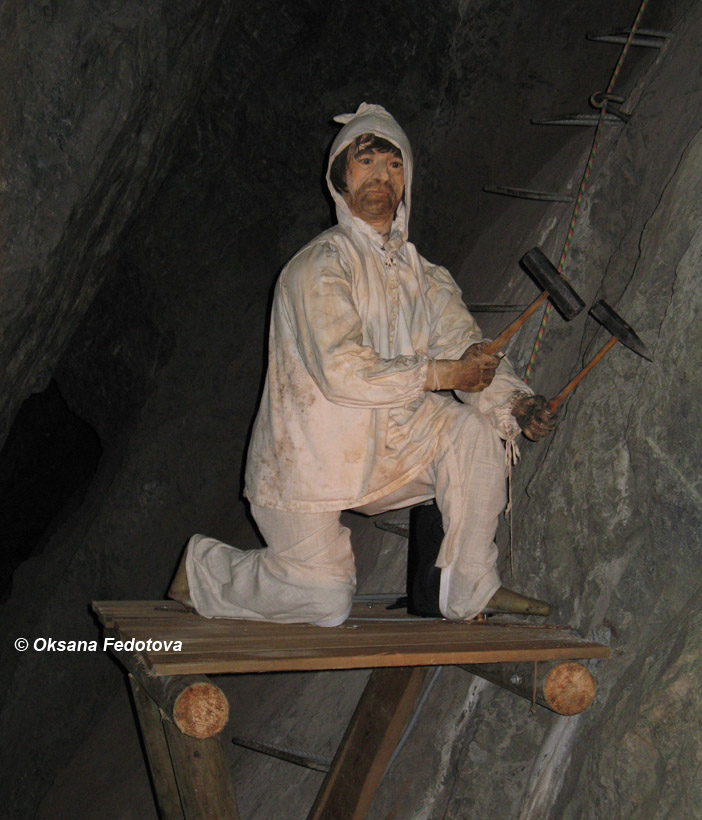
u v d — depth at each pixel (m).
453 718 3.31
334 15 5.66
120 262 6.17
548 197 4.31
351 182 3.04
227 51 5.62
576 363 3.58
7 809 5.76
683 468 2.76
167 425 6.18
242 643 2.47
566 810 2.81
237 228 6.09
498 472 2.84
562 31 5.60
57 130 3.83
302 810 3.77
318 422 2.80
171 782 3.00
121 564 6.00
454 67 5.79
